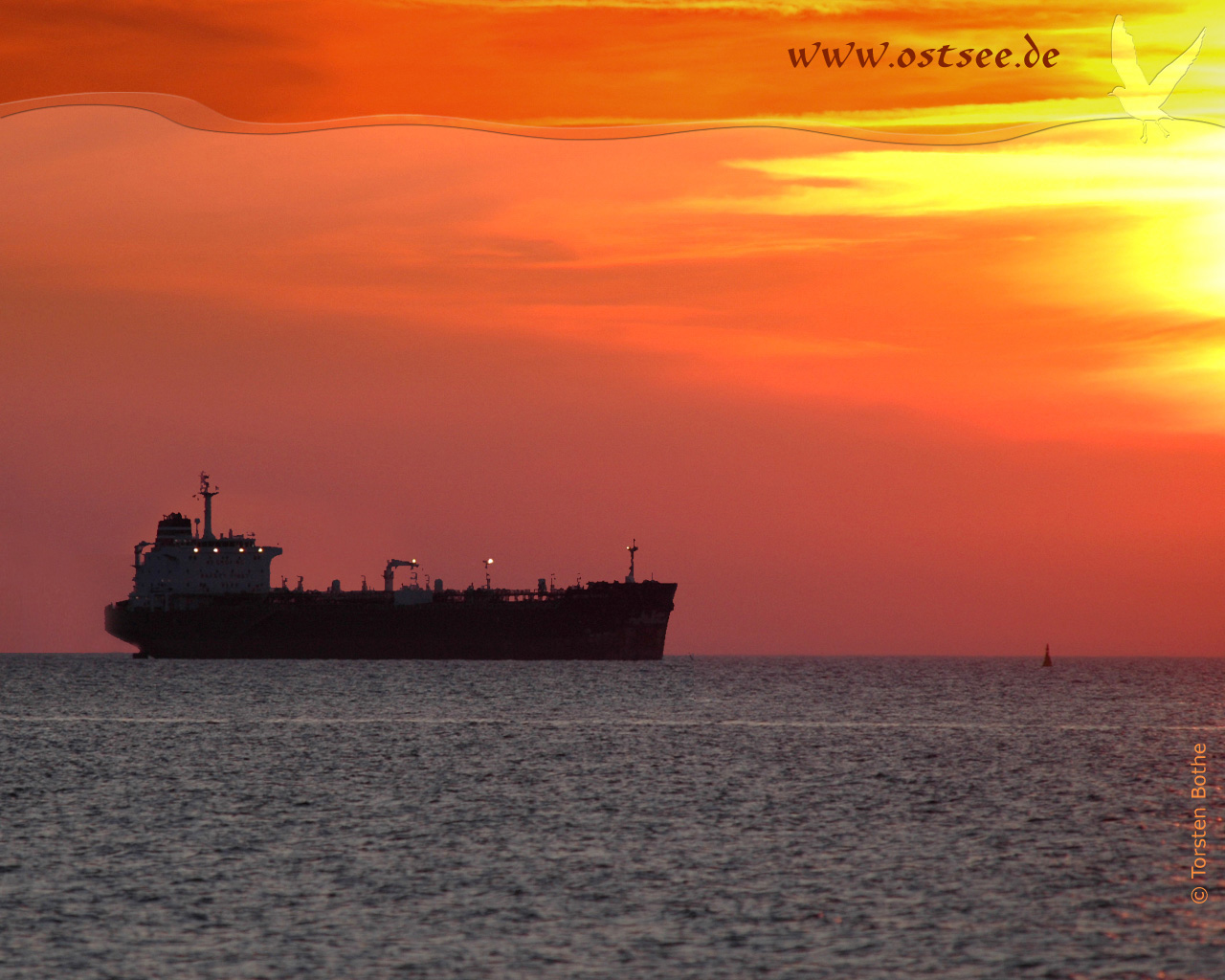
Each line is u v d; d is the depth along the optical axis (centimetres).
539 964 13375
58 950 13762
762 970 13238
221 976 12988
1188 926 14775
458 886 16462
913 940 14250
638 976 13062
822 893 16212
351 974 13062
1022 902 15812
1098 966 13438
